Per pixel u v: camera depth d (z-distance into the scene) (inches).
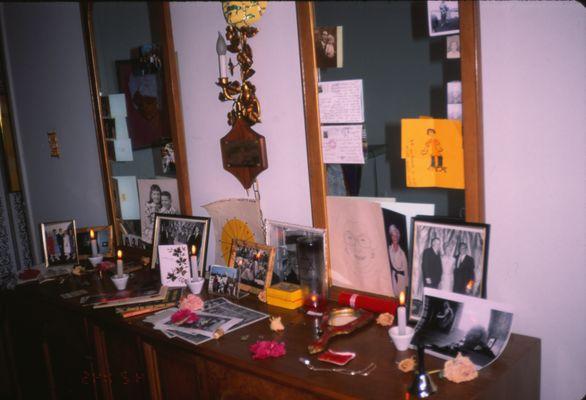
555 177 56.3
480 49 58.9
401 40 67.5
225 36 86.0
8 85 134.1
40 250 140.4
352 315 70.1
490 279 62.5
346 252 75.5
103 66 108.3
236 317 74.4
